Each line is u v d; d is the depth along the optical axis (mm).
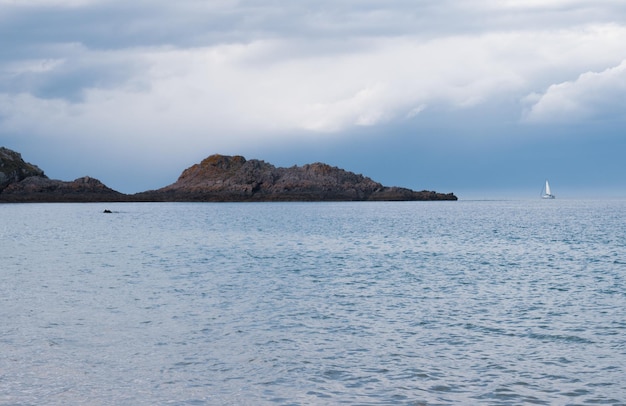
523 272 45125
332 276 42219
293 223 127375
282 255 59031
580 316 27531
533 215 170250
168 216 168875
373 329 24688
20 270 44281
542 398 16656
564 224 118250
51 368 18922
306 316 27297
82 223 125500
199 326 24984
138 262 51344
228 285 37125
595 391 17188
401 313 28156
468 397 16688
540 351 21328
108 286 36125
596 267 48625
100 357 20172
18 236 84875
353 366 19438
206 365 19453
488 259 55344
